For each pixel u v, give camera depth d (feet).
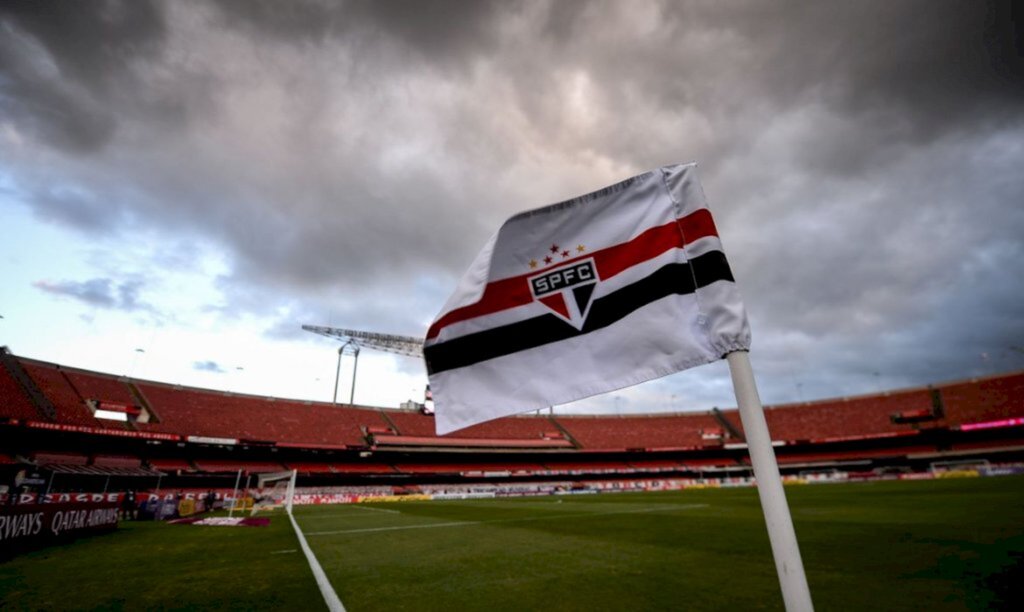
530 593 19.04
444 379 7.86
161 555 30.01
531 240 8.23
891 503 54.08
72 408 111.14
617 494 126.93
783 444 194.29
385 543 35.55
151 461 118.62
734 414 234.99
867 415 197.67
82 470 77.00
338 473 145.48
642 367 6.95
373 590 19.98
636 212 7.86
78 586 20.98
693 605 16.56
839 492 82.89
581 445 201.98
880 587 17.88
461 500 116.57
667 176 7.84
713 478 195.93
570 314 7.66
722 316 6.56
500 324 7.91
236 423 143.74
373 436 167.63
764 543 30.63
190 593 19.61
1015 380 180.65
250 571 24.34
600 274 7.71
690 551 28.25
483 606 17.33
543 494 147.64
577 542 33.94
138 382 137.39
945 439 172.96
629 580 20.79
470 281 8.32
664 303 7.12
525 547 32.14
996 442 164.55
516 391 7.48
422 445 168.45
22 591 20.08
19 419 94.84
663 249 7.43
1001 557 21.97
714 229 7.20
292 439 148.25
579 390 7.17
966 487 75.36
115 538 39.40
